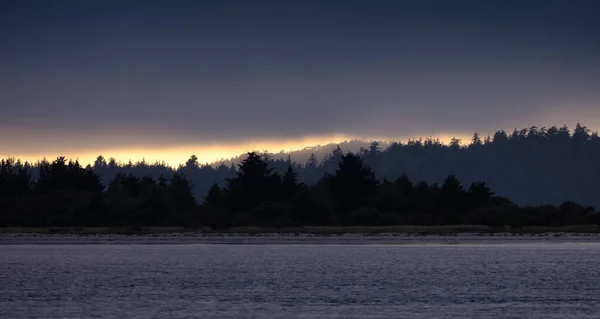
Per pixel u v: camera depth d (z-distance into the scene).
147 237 163.00
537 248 140.62
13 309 69.31
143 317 65.19
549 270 101.06
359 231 171.25
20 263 112.69
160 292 80.31
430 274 96.88
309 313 67.00
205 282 89.00
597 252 130.50
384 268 104.19
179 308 69.69
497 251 134.00
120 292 80.44
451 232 170.50
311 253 131.00
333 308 69.62
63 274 97.56
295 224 177.00
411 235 166.50
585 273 97.44
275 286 85.12
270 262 113.50
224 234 168.00
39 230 172.75
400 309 69.06
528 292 80.06
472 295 77.88
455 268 103.88
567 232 171.38
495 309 69.12
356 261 114.94
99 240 157.88
